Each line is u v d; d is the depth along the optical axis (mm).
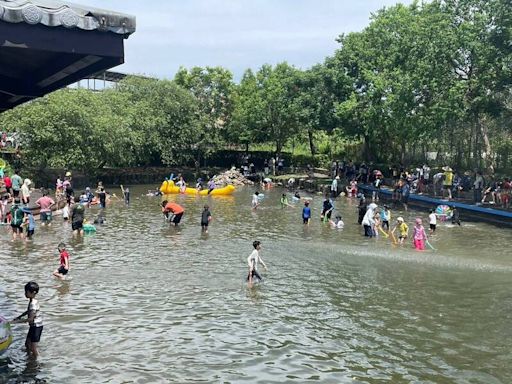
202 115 64062
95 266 20000
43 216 29797
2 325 11117
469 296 16516
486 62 34125
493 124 42594
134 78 60125
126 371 11156
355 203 41375
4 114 44438
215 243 24781
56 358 11719
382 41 49156
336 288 17375
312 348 12469
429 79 36812
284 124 64812
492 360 11820
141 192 48688
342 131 52375
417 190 41375
